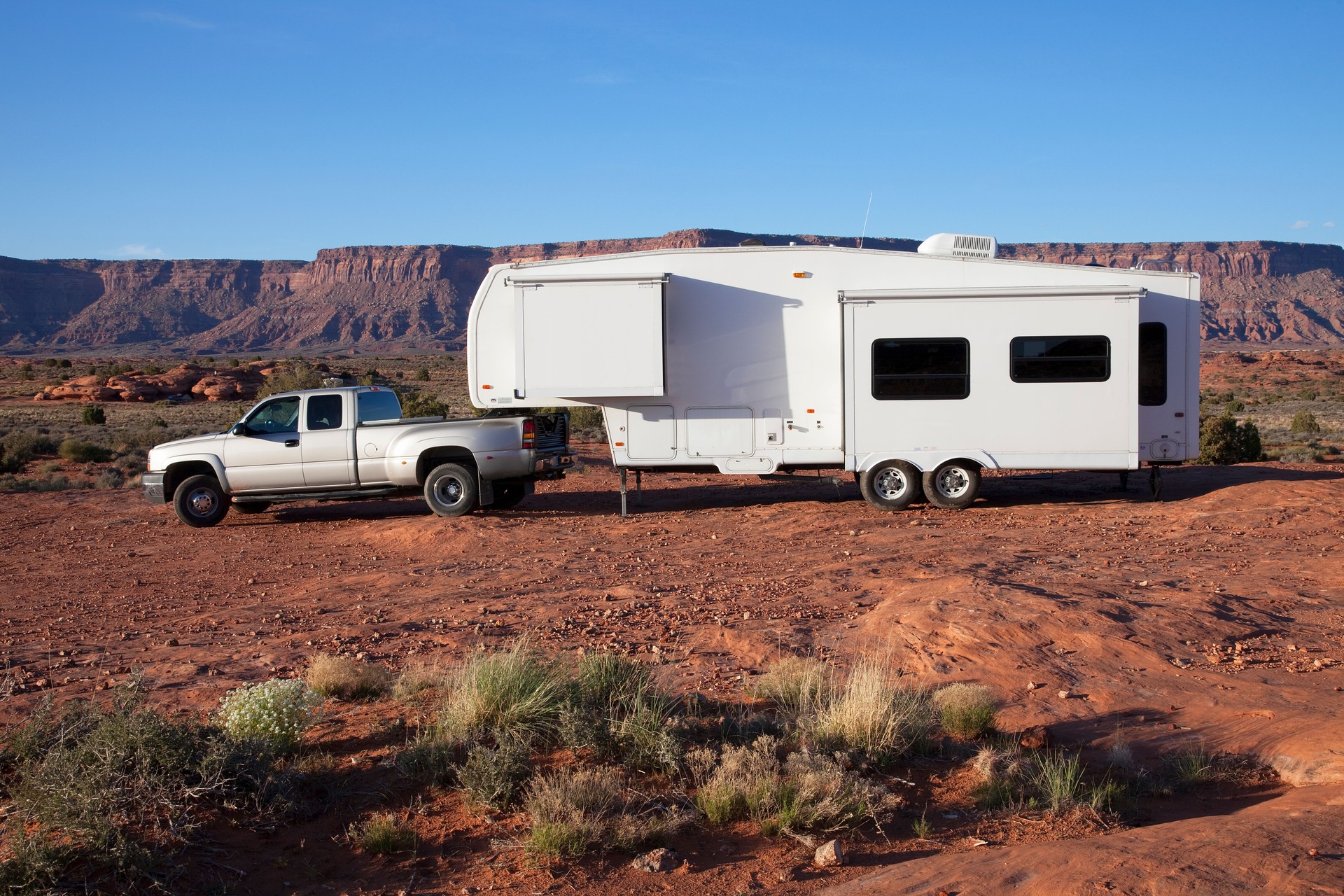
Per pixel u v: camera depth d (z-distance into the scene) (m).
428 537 12.09
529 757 4.80
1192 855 3.53
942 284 13.08
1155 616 7.15
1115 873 3.41
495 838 4.07
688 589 8.88
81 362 141.75
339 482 14.09
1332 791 4.29
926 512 13.30
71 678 6.45
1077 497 14.47
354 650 7.03
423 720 5.43
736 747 4.85
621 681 5.47
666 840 4.05
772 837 4.11
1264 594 8.07
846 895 3.49
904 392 12.98
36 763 4.48
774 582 9.09
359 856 3.94
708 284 13.15
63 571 10.95
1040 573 8.94
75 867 3.70
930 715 5.23
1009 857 3.67
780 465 13.30
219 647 7.22
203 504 14.25
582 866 3.83
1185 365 13.19
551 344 12.83
